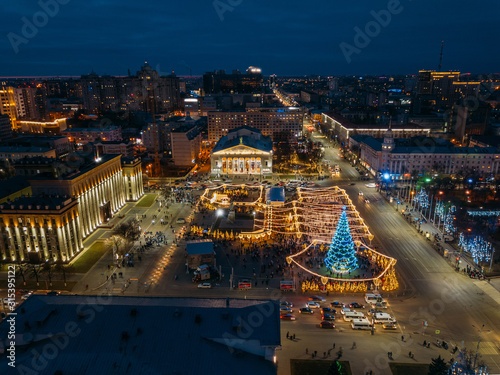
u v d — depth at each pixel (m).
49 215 136.88
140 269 138.12
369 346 97.06
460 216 188.12
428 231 172.38
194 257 136.00
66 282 128.88
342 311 110.56
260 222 184.38
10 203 138.75
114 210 197.62
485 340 99.75
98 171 179.62
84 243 161.25
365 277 131.62
